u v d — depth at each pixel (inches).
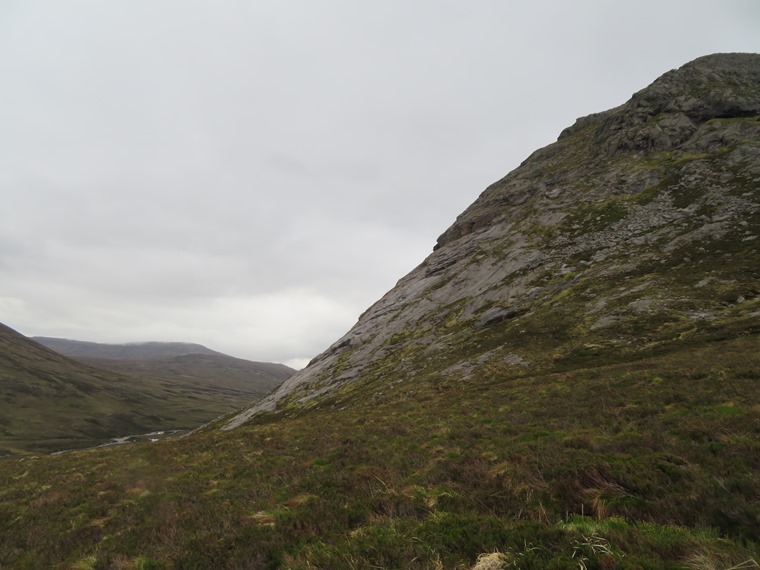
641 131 3580.2
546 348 1739.7
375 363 2763.3
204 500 645.9
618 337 1599.4
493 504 416.5
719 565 253.3
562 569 264.8
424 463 622.5
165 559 411.5
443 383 1745.8
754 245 1883.6
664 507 354.0
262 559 367.2
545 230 3139.8
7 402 6688.0
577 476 436.8
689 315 1563.7
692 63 3996.1
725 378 829.8
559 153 4675.2
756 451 434.3
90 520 646.5
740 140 2792.8
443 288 3363.7
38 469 1210.0
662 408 720.3
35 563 502.0
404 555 312.7
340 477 605.6
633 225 2625.5
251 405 3909.9
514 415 907.4
